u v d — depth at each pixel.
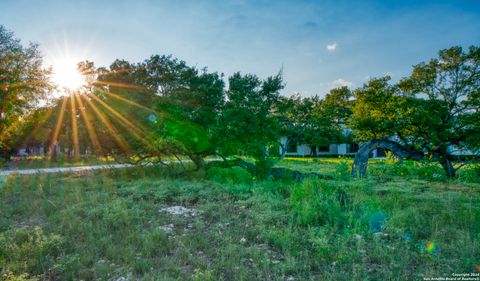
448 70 14.80
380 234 5.53
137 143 14.01
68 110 15.80
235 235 5.56
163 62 14.45
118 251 4.79
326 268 4.24
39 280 3.99
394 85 16.08
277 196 8.80
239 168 13.87
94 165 24.38
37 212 7.53
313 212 6.62
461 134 14.27
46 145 42.12
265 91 13.15
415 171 14.73
